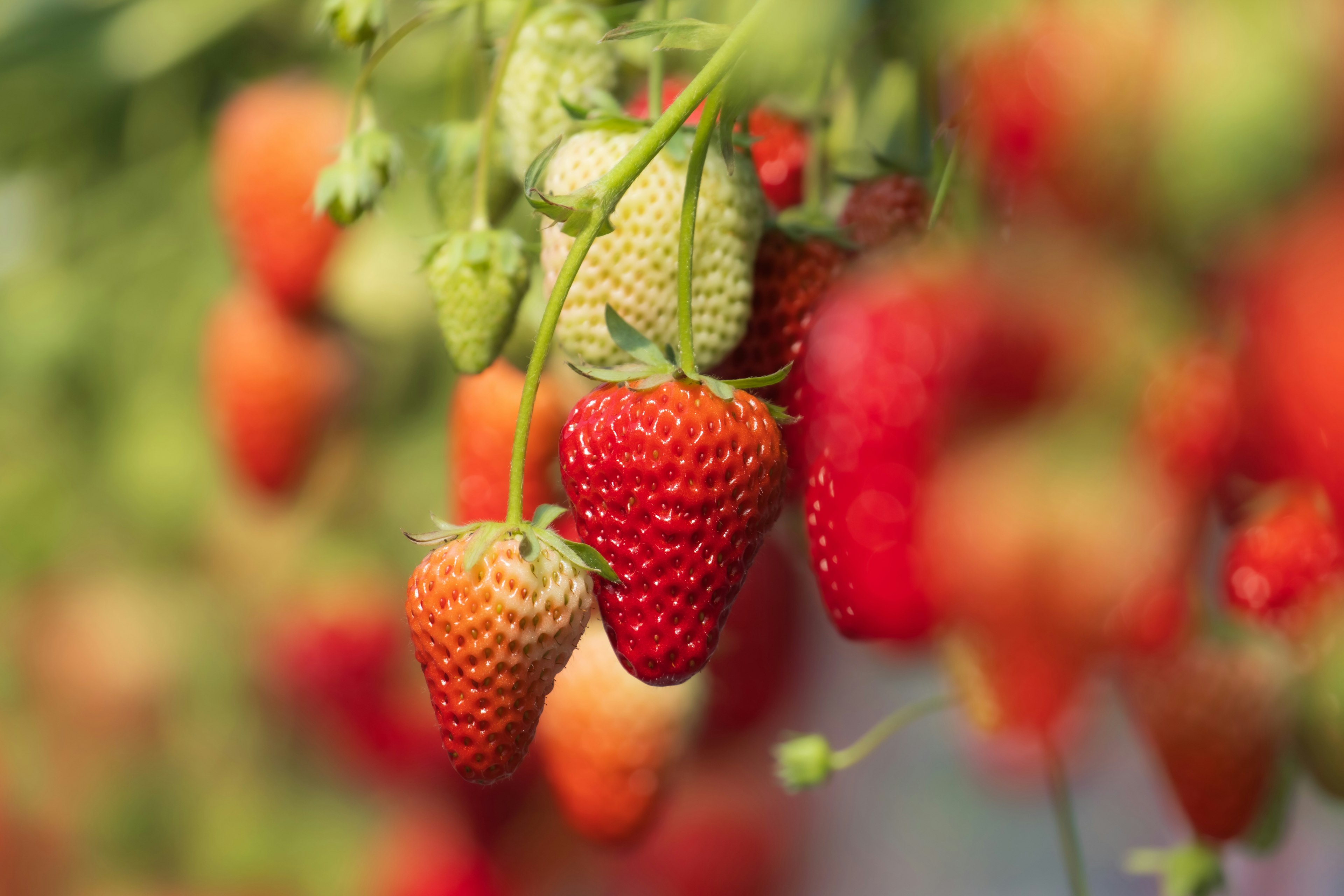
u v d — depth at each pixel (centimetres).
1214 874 52
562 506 44
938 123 44
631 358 43
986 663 37
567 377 49
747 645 64
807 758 50
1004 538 36
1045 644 36
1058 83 35
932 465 38
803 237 44
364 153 45
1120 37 35
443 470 78
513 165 46
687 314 41
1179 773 49
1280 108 34
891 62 45
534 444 48
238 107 72
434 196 47
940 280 39
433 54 65
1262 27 34
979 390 36
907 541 40
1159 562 36
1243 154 34
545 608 41
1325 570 44
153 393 83
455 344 44
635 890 100
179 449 83
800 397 44
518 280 44
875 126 47
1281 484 44
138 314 81
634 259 42
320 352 75
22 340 79
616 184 39
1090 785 128
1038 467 36
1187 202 35
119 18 71
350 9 45
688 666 42
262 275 72
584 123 43
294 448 76
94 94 74
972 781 134
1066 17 36
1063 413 36
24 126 75
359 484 80
